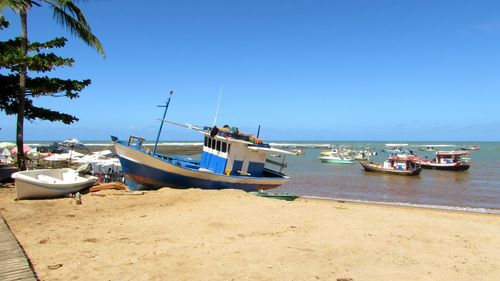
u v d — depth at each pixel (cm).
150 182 1747
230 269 708
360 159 6606
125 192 1631
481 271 757
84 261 730
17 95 1880
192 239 920
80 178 1720
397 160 4569
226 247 853
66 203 1371
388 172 4469
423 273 730
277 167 5634
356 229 1071
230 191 1711
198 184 1780
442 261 812
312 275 691
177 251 814
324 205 1527
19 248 768
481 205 2327
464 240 1004
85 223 1075
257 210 1298
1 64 1548
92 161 2484
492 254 880
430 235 1041
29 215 1155
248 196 1612
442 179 4012
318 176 4262
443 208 2072
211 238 933
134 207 1338
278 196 1727
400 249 885
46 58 1703
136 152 1695
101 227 1030
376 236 999
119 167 2453
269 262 755
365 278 687
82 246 835
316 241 926
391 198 2641
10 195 1495
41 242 856
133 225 1062
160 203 1416
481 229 1152
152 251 809
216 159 1914
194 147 10556
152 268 703
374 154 9475
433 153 10981
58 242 862
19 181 1359
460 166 4966
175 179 1745
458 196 2750
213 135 1862
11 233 889
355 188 3192
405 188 3225
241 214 1230
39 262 714
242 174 1914
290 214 1249
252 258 777
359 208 1539
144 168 1712
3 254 727
